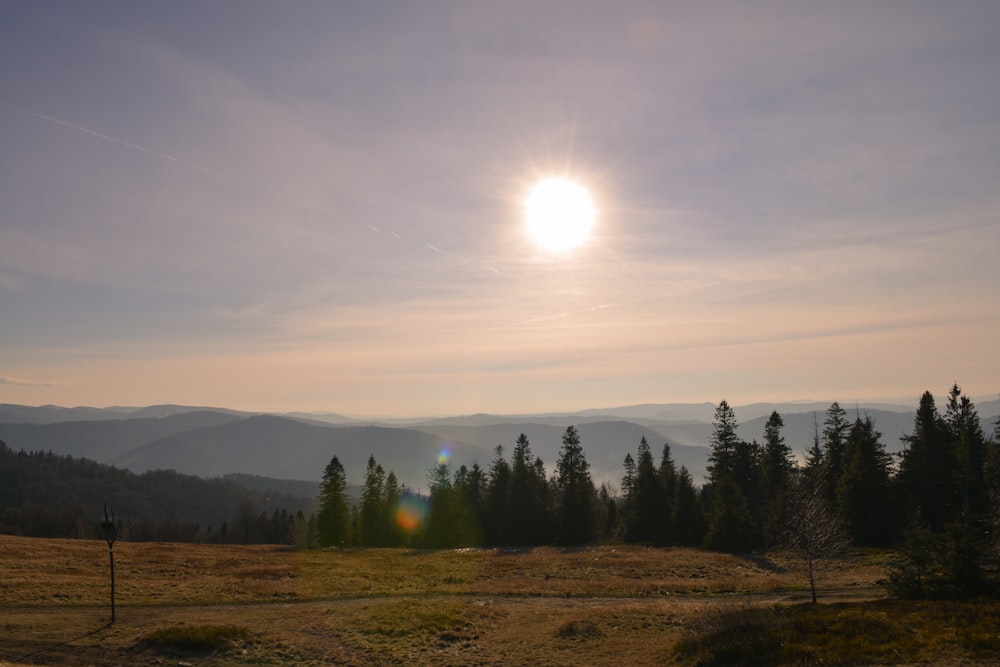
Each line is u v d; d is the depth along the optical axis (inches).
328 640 1082.7
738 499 2918.3
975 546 1142.3
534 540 3567.9
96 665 925.2
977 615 887.1
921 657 764.6
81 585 1514.5
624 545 3169.3
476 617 1256.8
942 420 2955.2
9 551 2022.6
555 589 1684.3
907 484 2667.3
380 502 3865.7
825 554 1166.3
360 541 3826.3
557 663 930.1
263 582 1705.2
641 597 1555.1
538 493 3917.3
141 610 1295.5
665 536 3511.3
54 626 1123.3
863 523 2534.5
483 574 1998.0
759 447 3752.5
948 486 2546.8
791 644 839.7
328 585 1705.2
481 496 4259.4
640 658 915.4
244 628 1093.1
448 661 968.9
